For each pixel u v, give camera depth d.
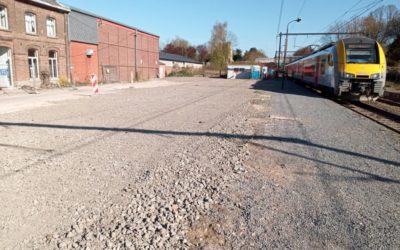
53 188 4.66
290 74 55.75
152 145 7.39
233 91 27.41
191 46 113.44
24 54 24.66
